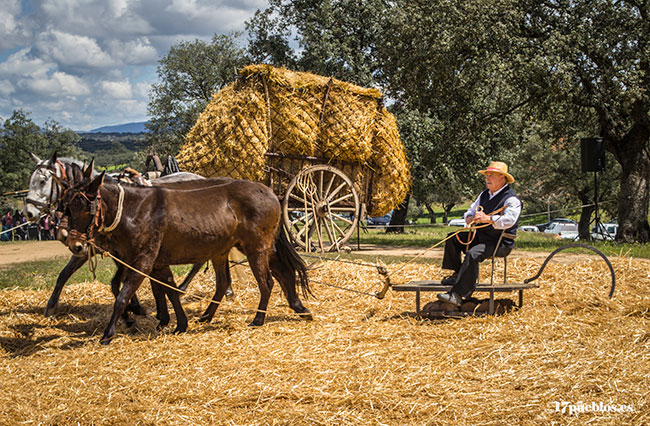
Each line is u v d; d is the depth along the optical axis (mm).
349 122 14266
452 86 19031
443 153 21469
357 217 15344
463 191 31922
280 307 8484
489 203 7383
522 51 17500
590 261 10422
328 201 14898
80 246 6449
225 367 5434
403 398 4527
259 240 7328
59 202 6594
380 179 15406
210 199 7113
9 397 4758
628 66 16688
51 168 7543
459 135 20781
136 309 7863
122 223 6539
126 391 4863
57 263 14117
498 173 7305
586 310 7348
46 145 56312
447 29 18031
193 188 7312
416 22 18953
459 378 4965
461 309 7457
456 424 4078
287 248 7707
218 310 8297
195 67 39781
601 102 17781
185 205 6926
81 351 6164
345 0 28234
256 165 13219
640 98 16906
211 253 7156
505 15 17531
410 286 7414
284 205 14297
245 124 13094
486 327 6551
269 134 13516
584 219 35000
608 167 34375
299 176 14188
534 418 4109
